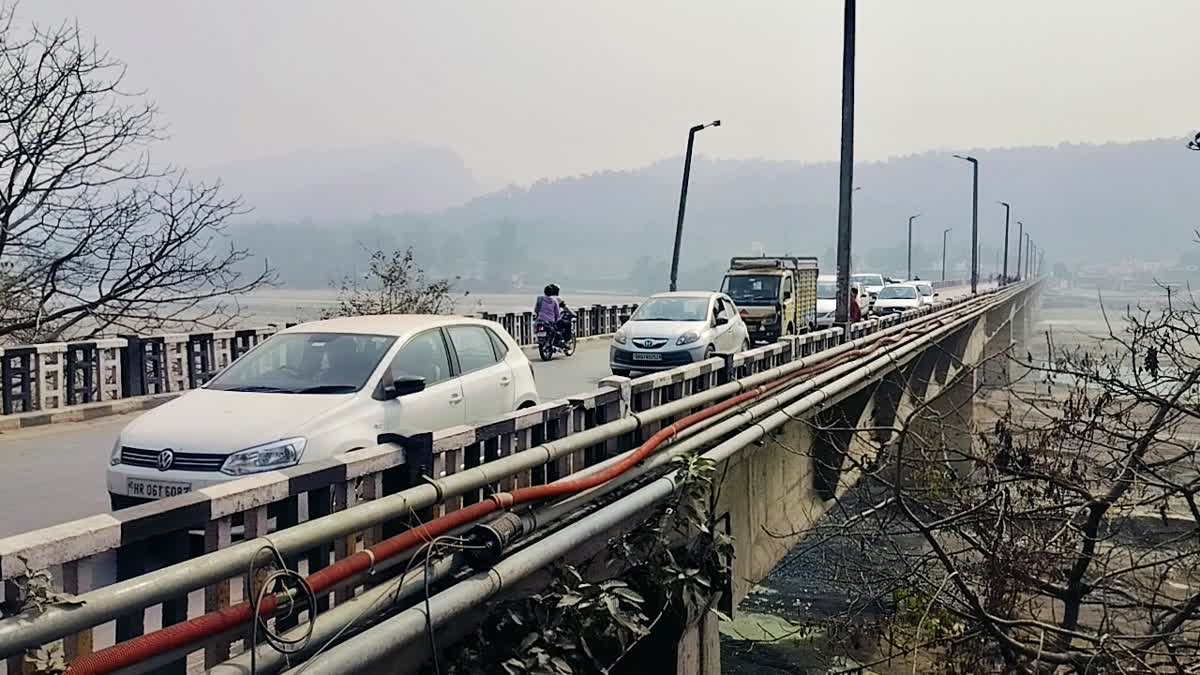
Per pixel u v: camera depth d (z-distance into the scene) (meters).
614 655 6.26
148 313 18.50
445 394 8.10
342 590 4.71
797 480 14.61
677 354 18.58
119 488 6.46
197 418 6.74
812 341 16.11
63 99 17.50
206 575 3.68
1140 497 11.97
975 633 10.16
